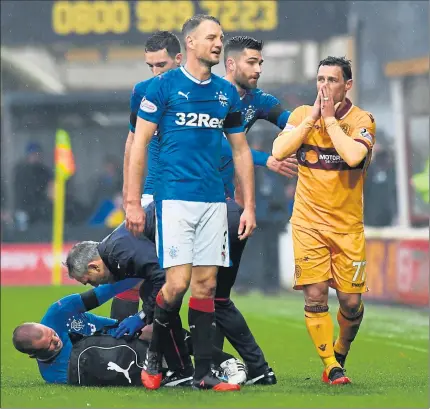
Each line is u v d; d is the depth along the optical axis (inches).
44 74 3358.8
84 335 908.0
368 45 2694.4
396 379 971.3
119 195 2795.3
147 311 861.8
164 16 2645.2
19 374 1079.6
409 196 2265.0
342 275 900.0
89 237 2775.6
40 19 2669.8
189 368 873.5
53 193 2770.7
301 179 901.8
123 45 2672.2
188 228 823.1
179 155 822.5
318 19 2593.5
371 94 2672.2
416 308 1968.5
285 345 1380.4
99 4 2664.9
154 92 821.2
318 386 885.2
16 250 2746.1
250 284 2443.4
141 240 848.9
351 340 949.8
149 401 776.3
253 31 2596.0
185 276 821.9
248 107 977.5
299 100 2625.5
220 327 897.5
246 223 860.6
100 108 2822.3
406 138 2276.1
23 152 2832.2
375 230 2124.8
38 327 897.5
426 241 1945.1
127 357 877.2
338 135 861.2
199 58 818.8
